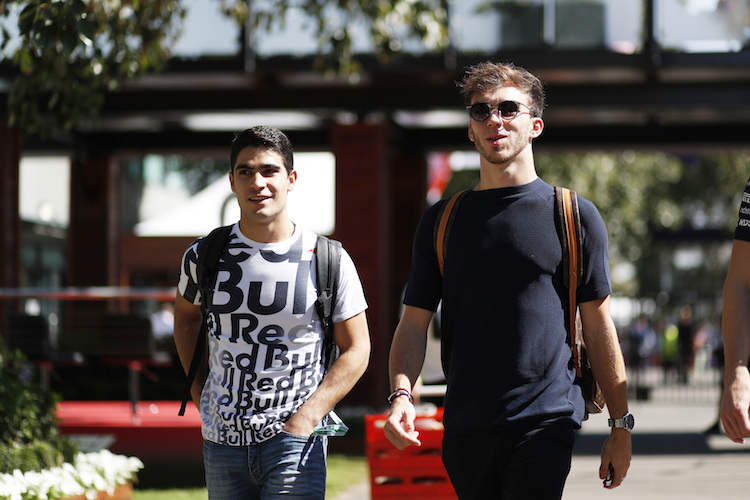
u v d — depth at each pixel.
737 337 4.87
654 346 56.41
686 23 17.56
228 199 29.84
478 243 5.37
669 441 18.62
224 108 19.48
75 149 23.41
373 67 18.19
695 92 18.48
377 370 19.55
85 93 11.58
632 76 18.16
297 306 5.52
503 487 5.29
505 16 18.06
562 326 5.32
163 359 15.20
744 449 17.28
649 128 21.88
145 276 32.53
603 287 5.37
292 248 5.60
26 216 29.95
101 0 11.02
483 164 5.54
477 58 18.14
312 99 19.41
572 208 5.36
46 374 15.69
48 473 8.47
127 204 36.19
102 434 13.93
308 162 26.22
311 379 5.56
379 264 19.44
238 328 5.51
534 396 5.20
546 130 22.28
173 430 13.88
